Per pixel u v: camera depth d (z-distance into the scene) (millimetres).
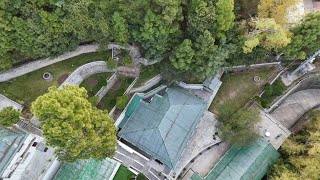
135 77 49375
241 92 53531
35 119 43781
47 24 39281
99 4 39812
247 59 50875
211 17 41594
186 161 48031
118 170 44875
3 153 35656
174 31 43031
